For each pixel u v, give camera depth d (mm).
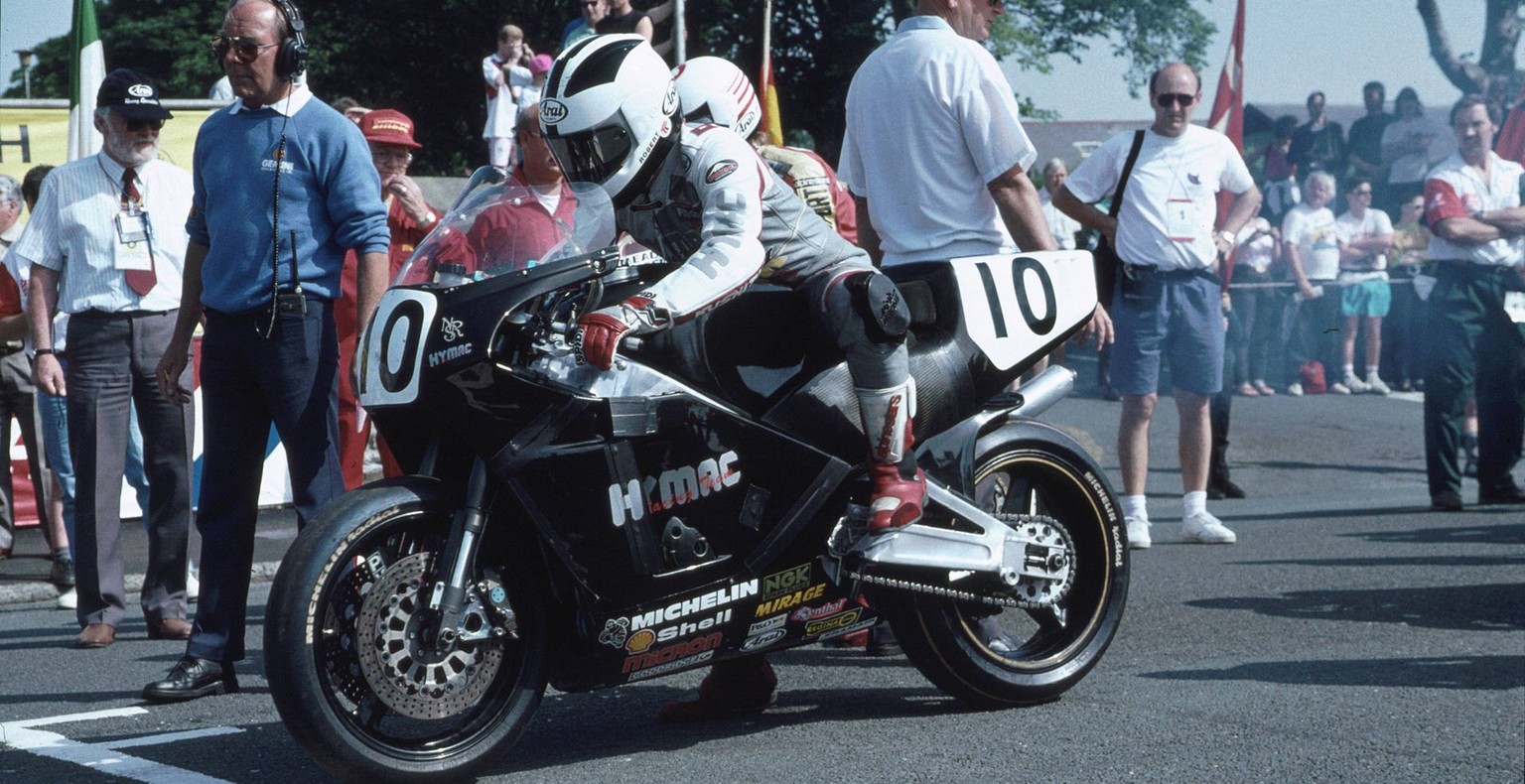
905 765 3744
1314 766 3707
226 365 4863
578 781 3686
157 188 6102
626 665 3775
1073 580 4504
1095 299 4520
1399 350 15688
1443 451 9070
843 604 4094
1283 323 15344
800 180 5730
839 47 31297
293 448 4879
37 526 9508
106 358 6008
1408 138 15930
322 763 3482
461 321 3545
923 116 4816
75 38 8961
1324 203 15180
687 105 5547
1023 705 4355
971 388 4270
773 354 3971
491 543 3674
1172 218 7594
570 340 3609
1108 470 11312
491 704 3699
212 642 4848
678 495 3791
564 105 3725
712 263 3646
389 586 3553
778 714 4352
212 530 4895
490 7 31562
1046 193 14891
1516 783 3570
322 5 32594
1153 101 7676
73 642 6113
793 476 3938
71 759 4047
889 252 4938
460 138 33031
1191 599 6098
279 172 4832
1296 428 13422
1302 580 6551
